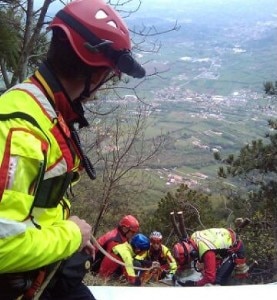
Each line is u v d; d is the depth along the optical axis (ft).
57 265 5.01
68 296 5.85
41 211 4.66
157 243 18.83
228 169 51.67
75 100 5.11
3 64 23.03
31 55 22.41
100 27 4.96
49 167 4.64
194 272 18.17
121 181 29.73
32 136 4.49
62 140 4.76
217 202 51.06
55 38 5.00
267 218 45.21
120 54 5.08
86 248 5.74
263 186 49.39
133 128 28.78
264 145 50.67
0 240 4.21
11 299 4.79
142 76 5.37
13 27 21.49
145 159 28.78
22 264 4.37
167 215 36.68
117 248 17.16
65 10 5.02
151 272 17.97
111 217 30.27
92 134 28.12
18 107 4.60
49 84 4.94
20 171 4.34
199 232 18.28
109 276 17.20
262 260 41.09
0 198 4.26
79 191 29.66
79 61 4.95
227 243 18.01
